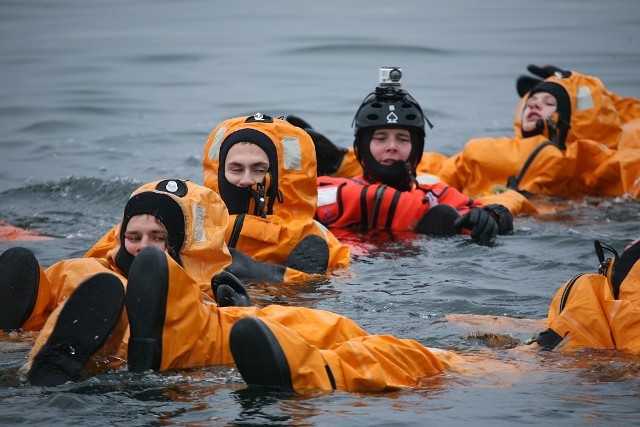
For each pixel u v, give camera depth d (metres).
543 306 17.47
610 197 27.92
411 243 22.20
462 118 39.03
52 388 12.56
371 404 12.30
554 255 21.06
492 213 23.02
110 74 47.94
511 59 52.16
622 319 14.24
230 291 14.58
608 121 29.11
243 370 12.41
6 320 14.37
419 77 47.62
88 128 36.59
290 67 50.22
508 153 28.08
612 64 49.25
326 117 38.62
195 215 15.33
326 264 19.39
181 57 53.06
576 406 12.34
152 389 12.59
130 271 12.77
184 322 13.01
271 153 19.47
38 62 51.22
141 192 15.20
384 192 23.69
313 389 12.56
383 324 16.17
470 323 16.17
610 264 14.98
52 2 77.44
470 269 19.88
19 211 25.33
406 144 24.19
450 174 28.78
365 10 74.88
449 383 13.14
